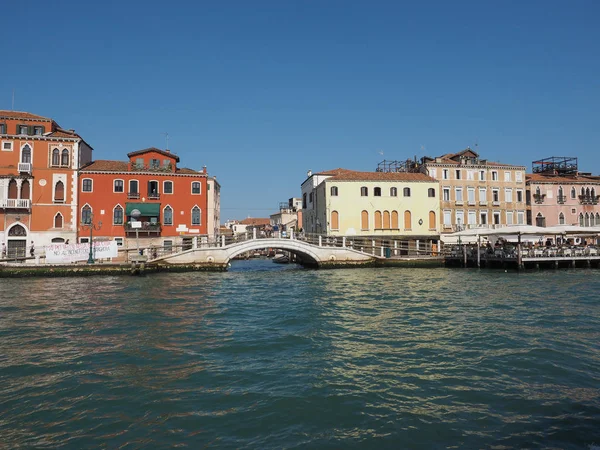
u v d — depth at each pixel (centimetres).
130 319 1669
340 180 4628
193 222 4575
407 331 1455
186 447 699
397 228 4684
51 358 1166
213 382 982
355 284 2762
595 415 802
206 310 1861
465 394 904
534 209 5275
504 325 1527
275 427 765
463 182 5062
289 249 3888
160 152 4569
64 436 737
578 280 2867
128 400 884
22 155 4072
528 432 739
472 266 4006
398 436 729
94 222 4278
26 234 4059
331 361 1131
